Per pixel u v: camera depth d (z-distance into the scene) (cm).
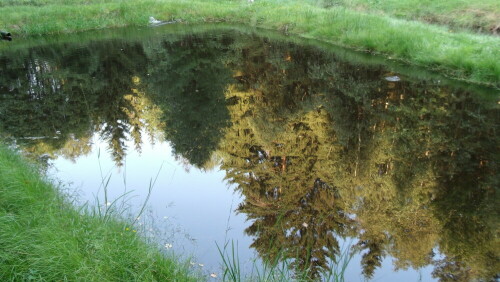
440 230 582
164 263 421
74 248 385
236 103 1204
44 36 1988
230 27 2091
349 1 2081
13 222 405
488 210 623
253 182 741
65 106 1155
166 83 1374
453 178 714
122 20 2208
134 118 1091
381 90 1136
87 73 1474
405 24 1552
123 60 1625
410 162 778
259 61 1559
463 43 1281
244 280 440
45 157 797
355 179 743
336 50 1541
